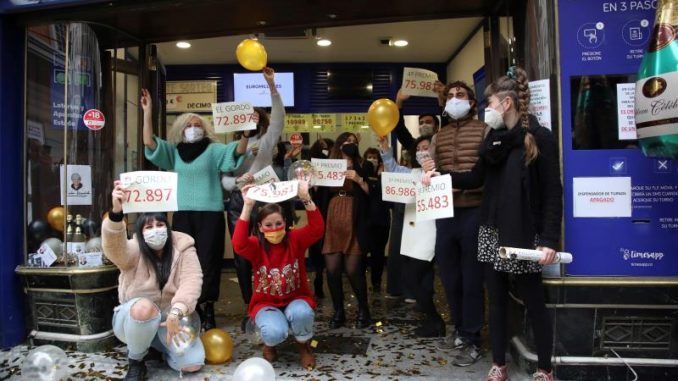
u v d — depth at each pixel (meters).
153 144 3.76
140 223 2.99
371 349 3.47
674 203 2.76
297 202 6.30
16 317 3.66
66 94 3.76
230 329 4.02
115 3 3.60
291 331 3.09
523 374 2.87
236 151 3.73
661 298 2.73
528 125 2.53
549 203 2.47
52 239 3.74
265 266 3.11
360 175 4.11
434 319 3.74
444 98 3.44
